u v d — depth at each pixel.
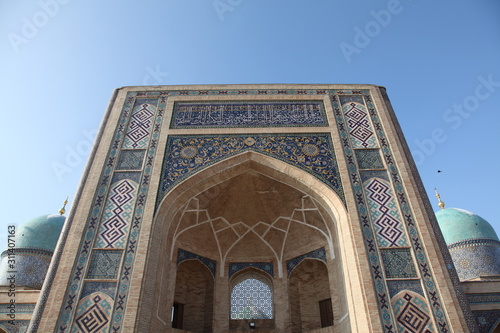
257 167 8.45
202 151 8.45
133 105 9.36
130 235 7.09
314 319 9.77
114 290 6.45
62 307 6.25
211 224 10.11
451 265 6.81
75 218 7.30
